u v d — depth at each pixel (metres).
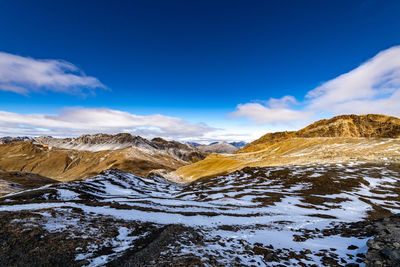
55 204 25.75
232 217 24.62
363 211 31.25
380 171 53.16
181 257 10.55
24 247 11.04
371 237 13.05
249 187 52.44
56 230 13.85
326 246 13.24
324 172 56.25
